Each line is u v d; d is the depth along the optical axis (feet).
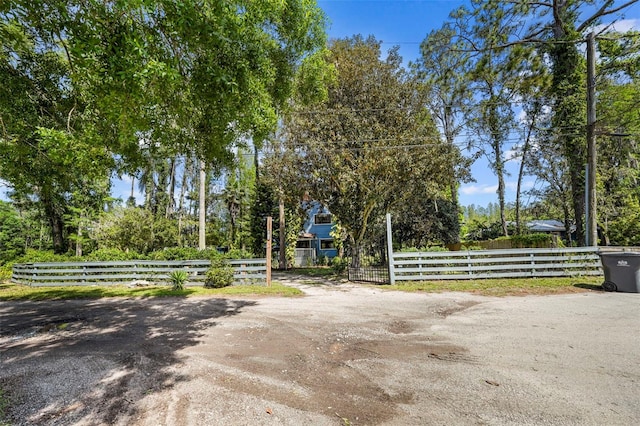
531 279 32.22
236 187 87.56
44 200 51.70
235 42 12.92
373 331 17.13
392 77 46.68
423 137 42.78
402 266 35.53
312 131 42.98
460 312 21.02
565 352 13.06
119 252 46.65
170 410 9.02
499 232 94.73
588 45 37.14
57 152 14.89
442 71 58.23
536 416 8.46
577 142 45.73
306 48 22.68
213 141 17.57
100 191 62.90
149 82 11.94
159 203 92.94
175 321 20.29
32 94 18.24
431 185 43.50
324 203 47.57
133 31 9.91
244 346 14.94
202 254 42.22
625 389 9.84
